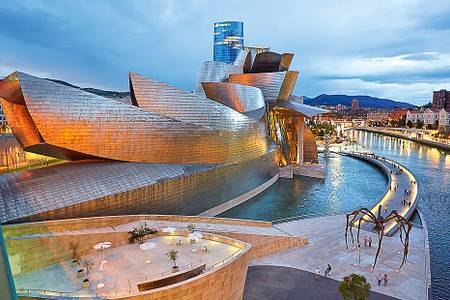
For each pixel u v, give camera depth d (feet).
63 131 93.71
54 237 71.05
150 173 105.60
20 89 91.30
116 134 101.91
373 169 248.52
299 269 85.10
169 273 64.59
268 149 185.06
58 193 87.40
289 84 216.95
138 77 110.42
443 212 147.64
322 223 117.50
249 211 138.92
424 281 80.07
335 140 464.24
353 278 60.80
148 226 87.25
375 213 133.39
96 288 60.08
